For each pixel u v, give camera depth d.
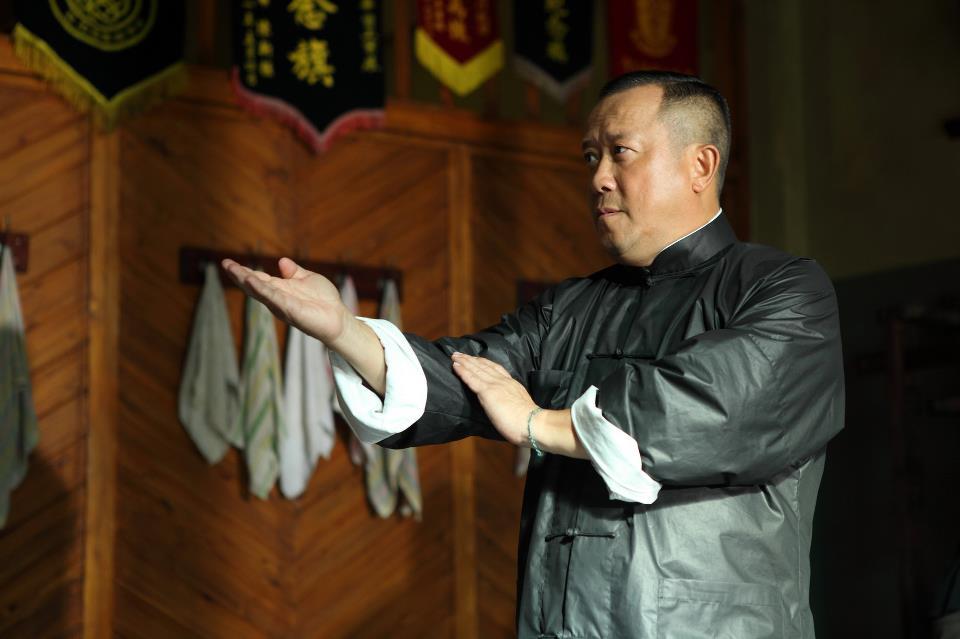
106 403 13.16
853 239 16.66
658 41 16.98
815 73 17.36
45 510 12.71
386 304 14.84
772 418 4.32
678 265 4.91
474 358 4.85
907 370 15.15
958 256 15.35
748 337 4.35
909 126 16.12
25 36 12.93
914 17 16.20
